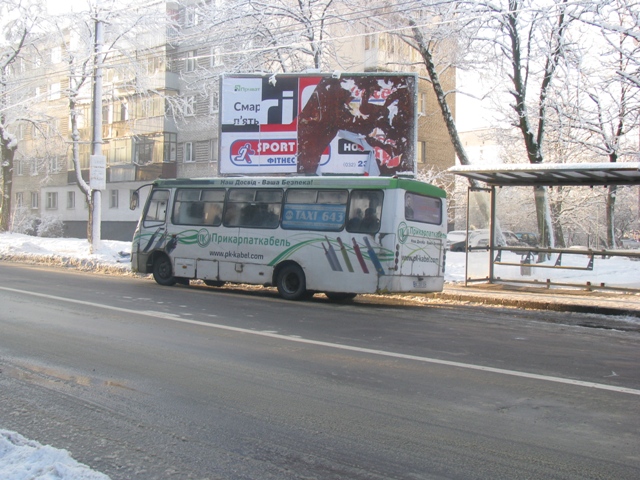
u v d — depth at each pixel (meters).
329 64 24.62
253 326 10.73
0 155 38.59
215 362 7.95
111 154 42.94
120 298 13.98
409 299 16.06
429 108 39.47
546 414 6.03
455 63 21.42
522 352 9.08
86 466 4.48
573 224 28.72
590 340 10.34
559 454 5.00
